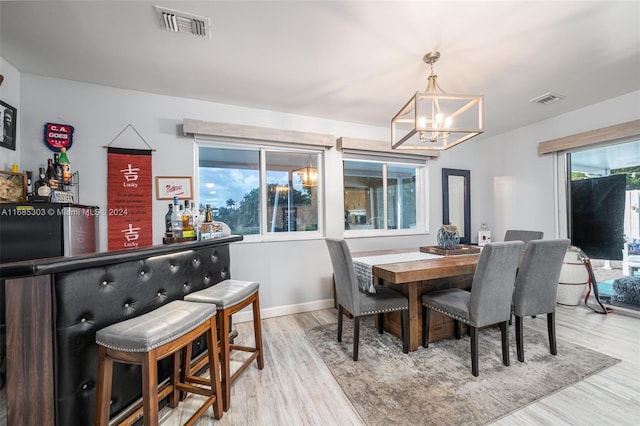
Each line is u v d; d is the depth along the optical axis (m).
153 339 1.07
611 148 3.00
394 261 2.38
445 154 4.16
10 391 1.01
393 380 1.79
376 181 3.82
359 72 2.28
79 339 1.13
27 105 2.23
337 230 3.42
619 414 1.44
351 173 3.67
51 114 2.30
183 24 1.69
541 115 3.33
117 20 1.64
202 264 1.82
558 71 2.29
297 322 2.86
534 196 3.63
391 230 3.88
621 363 1.92
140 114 2.58
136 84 2.46
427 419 1.44
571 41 1.88
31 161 2.23
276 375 1.87
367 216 3.76
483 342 2.30
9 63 2.09
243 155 3.11
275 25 1.70
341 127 3.48
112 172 2.47
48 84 2.30
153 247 1.43
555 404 1.53
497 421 1.42
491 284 1.80
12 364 1.02
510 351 2.14
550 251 1.95
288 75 2.33
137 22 1.66
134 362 1.08
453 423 1.41
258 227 3.16
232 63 2.14
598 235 3.12
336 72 2.28
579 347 2.16
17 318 1.03
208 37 1.82
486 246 1.76
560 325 2.59
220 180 3.01
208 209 2.11
